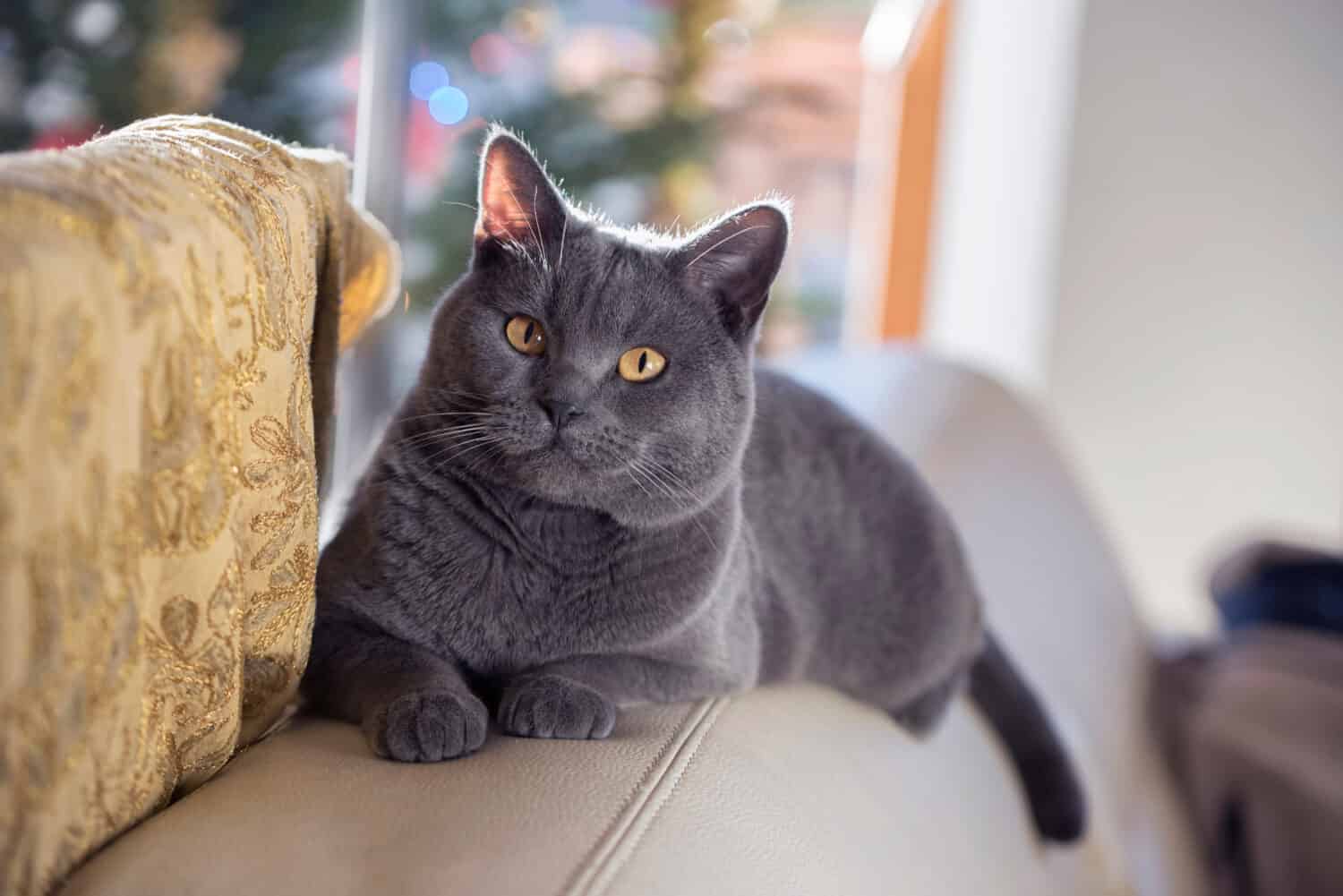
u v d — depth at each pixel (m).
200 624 0.61
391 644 0.74
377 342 1.11
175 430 0.59
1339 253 1.76
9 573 0.54
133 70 1.06
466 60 1.39
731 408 0.80
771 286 0.81
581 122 1.56
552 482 0.76
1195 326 1.79
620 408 0.77
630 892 0.60
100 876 0.58
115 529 0.56
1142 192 1.76
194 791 0.63
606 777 0.65
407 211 1.17
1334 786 1.16
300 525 0.66
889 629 0.90
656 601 0.77
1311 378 1.80
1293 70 1.71
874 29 1.69
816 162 1.85
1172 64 1.72
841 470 0.91
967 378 1.22
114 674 0.57
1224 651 1.40
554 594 0.76
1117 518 1.84
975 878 0.78
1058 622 1.15
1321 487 1.83
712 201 1.71
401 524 0.75
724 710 0.73
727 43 1.63
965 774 0.87
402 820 0.62
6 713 0.54
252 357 0.62
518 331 0.77
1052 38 1.78
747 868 0.63
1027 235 1.81
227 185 0.63
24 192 0.55
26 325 0.54
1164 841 1.19
